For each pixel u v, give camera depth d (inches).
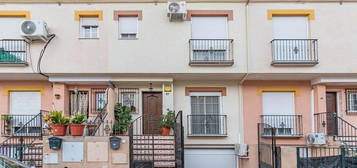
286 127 567.2
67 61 527.5
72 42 530.9
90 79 543.5
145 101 574.9
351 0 539.8
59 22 534.6
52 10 536.4
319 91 556.7
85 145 419.5
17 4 538.3
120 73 528.4
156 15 536.1
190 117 565.9
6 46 531.5
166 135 530.0
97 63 527.5
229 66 525.3
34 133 550.3
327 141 517.0
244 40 531.5
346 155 430.3
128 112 547.5
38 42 530.0
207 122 566.3
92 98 568.7
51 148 414.0
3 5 538.9
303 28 548.4
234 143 563.5
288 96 577.0
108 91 525.7
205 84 575.2
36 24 512.7
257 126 560.7
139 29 533.0
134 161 434.9
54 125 420.2
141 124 566.6
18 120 562.9
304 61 518.9
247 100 571.5
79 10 538.3
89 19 549.6
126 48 529.7
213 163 561.0
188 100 571.8
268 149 481.7
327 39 534.3
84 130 441.1
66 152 416.8
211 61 516.4
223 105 571.5
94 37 549.6
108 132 489.4
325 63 528.1
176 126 479.2
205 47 538.9
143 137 523.5
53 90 549.6
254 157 552.4
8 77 551.5
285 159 466.0
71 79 542.6
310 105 572.7
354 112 568.7
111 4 539.2
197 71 526.3
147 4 538.6
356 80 542.3
